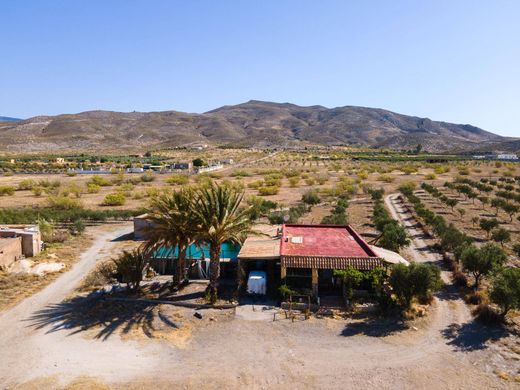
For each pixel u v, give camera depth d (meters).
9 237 30.84
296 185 83.19
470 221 43.69
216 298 22.12
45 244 33.88
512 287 18.23
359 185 76.81
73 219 46.00
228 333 18.55
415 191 70.38
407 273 19.91
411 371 15.17
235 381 14.73
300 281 23.53
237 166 147.25
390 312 20.38
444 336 17.88
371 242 30.98
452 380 14.57
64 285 25.34
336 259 22.02
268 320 19.88
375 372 15.16
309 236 27.72
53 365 15.83
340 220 38.53
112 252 33.25
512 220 44.28
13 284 24.98
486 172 104.50
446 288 23.70
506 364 15.51
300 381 14.68
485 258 22.44
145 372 15.35
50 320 20.06
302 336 18.16
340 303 21.66
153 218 23.28
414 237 36.78
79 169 126.81
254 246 25.39
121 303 22.19
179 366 15.77
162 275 27.23
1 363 16.05
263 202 52.88
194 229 22.67
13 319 20.19
